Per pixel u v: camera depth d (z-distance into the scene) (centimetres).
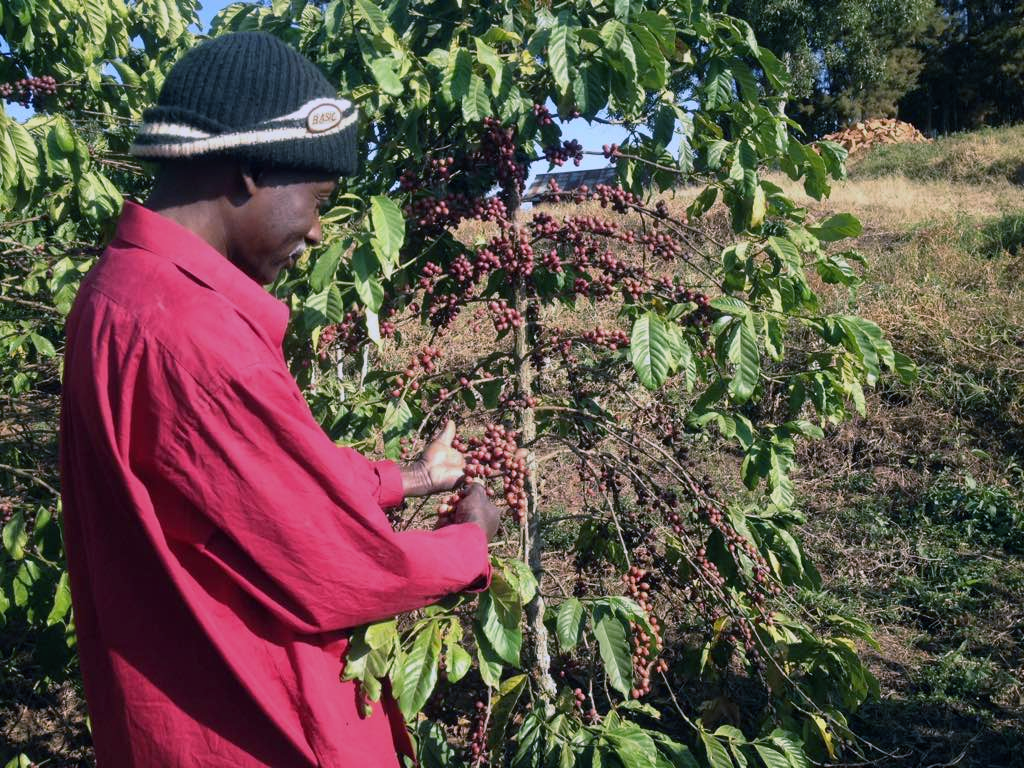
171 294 113
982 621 449
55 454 395
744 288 252
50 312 363
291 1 270
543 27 218
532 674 244
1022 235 961
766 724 270
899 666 416
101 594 121
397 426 220
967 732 365
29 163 310
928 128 3559
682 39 252
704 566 249
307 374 240
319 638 132
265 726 123
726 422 257
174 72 120
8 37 353
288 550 116
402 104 232
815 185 254
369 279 202
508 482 198
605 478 261
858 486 586
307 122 122
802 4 2433
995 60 3266
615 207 236
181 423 110
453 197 228
